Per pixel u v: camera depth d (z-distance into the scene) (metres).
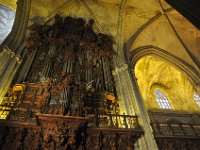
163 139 10.70
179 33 19.06
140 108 11.28
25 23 16.08
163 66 21.80
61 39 15.91
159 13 19.03
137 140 9.42
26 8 16.59
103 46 16.44
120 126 10.12
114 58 15.93
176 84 22.31
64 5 18.47
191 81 17.62
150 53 18.78
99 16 19.03
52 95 9.46
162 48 19.39
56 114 8.35
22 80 11.42
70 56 14.44
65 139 7.82
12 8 18.23
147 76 22.03
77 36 16.77
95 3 19.02
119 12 18.73
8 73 11.23
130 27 18.75
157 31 19.44
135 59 16.97
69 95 9.45
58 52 14.74
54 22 17.80
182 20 18.69
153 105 20.09
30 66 12.86
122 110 11.48
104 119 10.10
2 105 9.02
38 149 7.77
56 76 11.59
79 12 19.08
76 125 8.23
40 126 8.35
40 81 10.84
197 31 18.67
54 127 8.16
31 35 15.27
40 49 14.87
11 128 8.24
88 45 16.17
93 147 8.54
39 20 17.23
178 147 10.57
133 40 18.16
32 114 9.01
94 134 8.95
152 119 17.88
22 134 8.16
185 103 21.00
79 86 10.39
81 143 8.23
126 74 13.92
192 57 18.33
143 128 9.93
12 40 13.88
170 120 18.34
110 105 11.62
